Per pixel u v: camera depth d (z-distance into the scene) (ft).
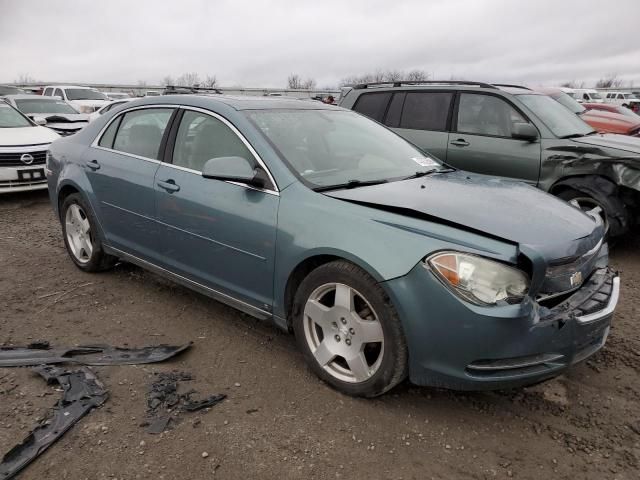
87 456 8.09
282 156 10.77
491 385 8.39
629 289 15.64
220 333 12.21
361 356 9.30
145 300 14.01
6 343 11.57
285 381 10.22
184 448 8.31
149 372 10.43
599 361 11.30
